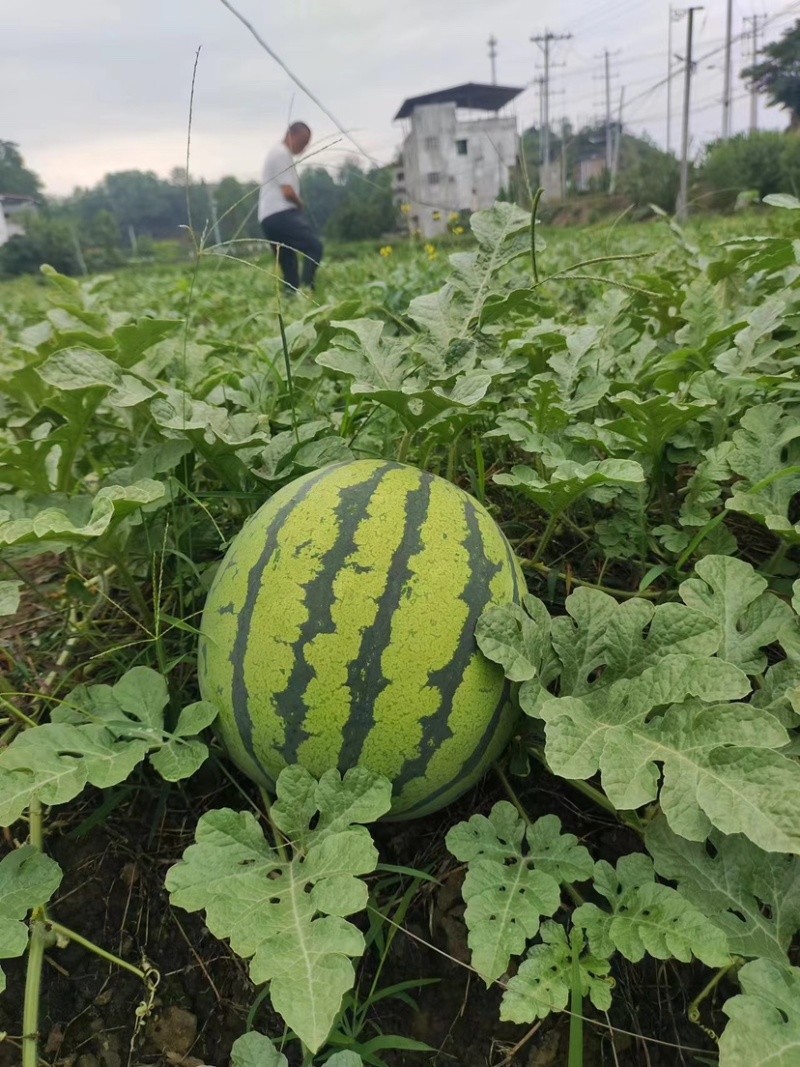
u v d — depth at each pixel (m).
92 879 1.87
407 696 1.59
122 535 2.11
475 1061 1.60
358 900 1.38
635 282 3.22
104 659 2.24
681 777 1.45
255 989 1.71
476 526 1.75
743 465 2.09
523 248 2.28
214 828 1.57
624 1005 1.62
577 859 1.60
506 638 1.63
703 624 1.65
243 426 2.30
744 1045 1.22
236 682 1.68
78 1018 1.70
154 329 2.28
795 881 1.52
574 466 1.93
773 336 2.97
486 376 1.86
